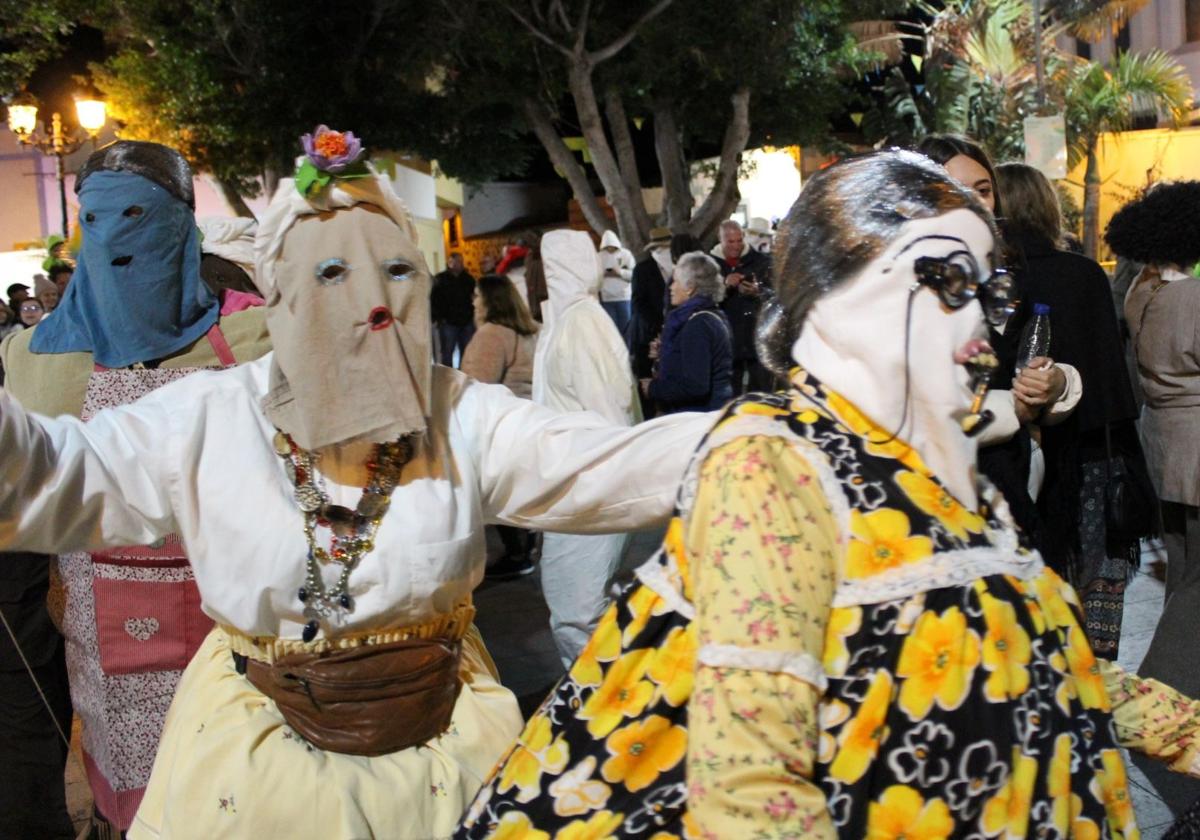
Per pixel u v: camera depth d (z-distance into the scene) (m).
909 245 1.60
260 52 15.59
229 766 2.17
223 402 2.30
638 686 1.64
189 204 3.12
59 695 3.50
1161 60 25.28
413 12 16.47
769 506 1.50
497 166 19.59
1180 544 4.36
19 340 3.15
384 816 2.19
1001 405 1.85
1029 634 1.57
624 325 11.02
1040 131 10.66
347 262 2.19
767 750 1.42
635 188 17.66
